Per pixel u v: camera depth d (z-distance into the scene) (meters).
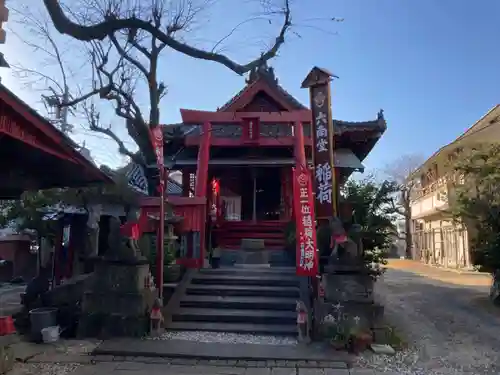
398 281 19.27
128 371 7.58
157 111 11.25
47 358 8.27
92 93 11.41
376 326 9.22
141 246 11.53
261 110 19.22
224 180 23.08
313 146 10.86
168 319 10.45
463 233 27.48
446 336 9.87
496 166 13.07
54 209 13.75
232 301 11.06
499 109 26.22
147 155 12.16
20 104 5.63
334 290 9.55
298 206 10.24
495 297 13.38
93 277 10.34
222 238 18.53
